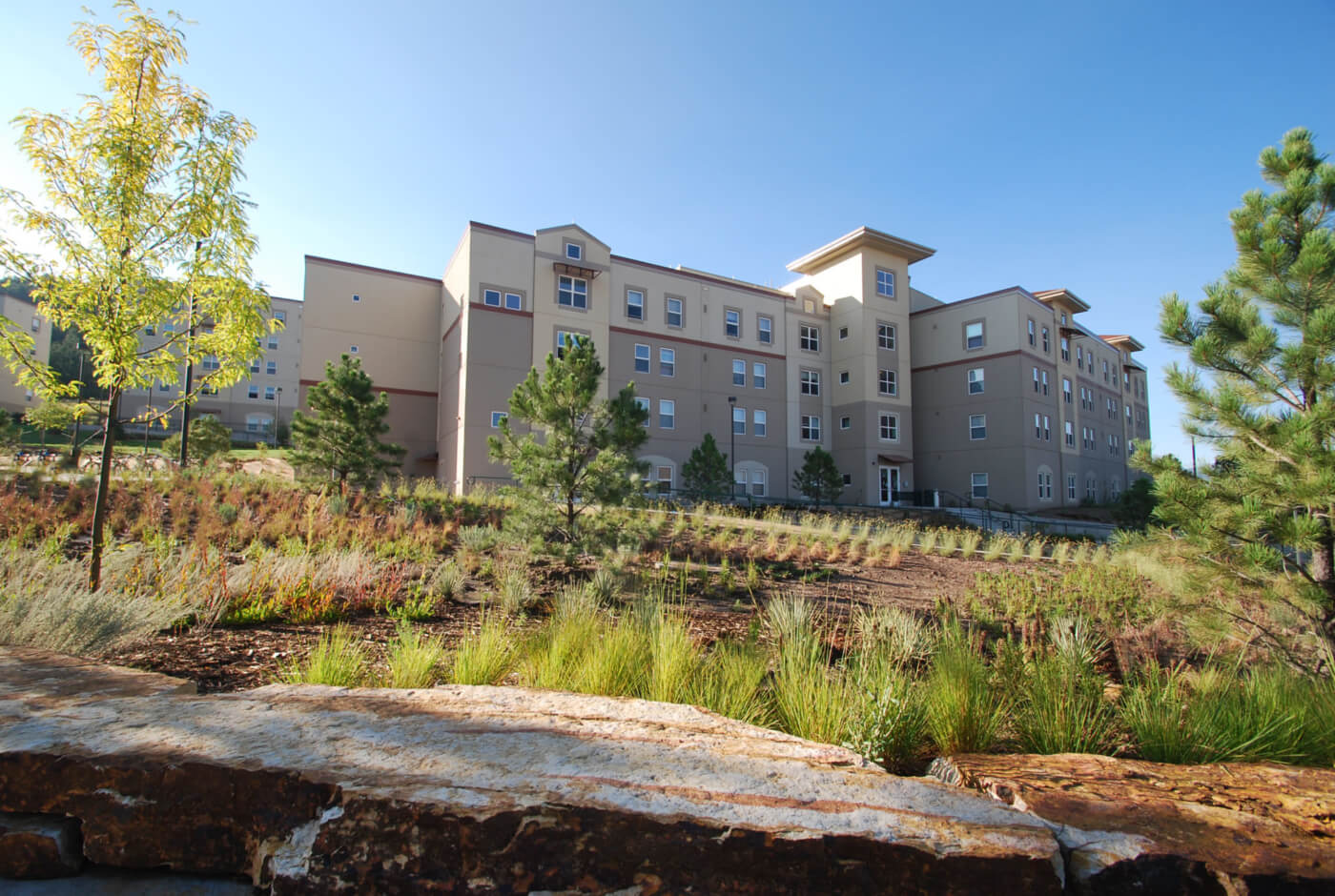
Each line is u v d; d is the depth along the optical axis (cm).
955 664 402
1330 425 541
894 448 3481
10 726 215
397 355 2970
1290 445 538
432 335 3053
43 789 192
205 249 527
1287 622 586
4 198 462
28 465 1405
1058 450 3559
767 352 3391
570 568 875
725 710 351
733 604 768
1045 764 267
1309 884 183
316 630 514
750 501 2605
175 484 1245
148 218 512
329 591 593
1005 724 364
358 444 1394
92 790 190
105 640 399
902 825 184
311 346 2812
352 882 173
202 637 473
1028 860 177
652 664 418
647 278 3052
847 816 187
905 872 173
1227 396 578
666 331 3073
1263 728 339
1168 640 666
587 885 170
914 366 3769
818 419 3534
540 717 256
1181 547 600
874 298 3525
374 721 238
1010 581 1041
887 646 510
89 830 188
